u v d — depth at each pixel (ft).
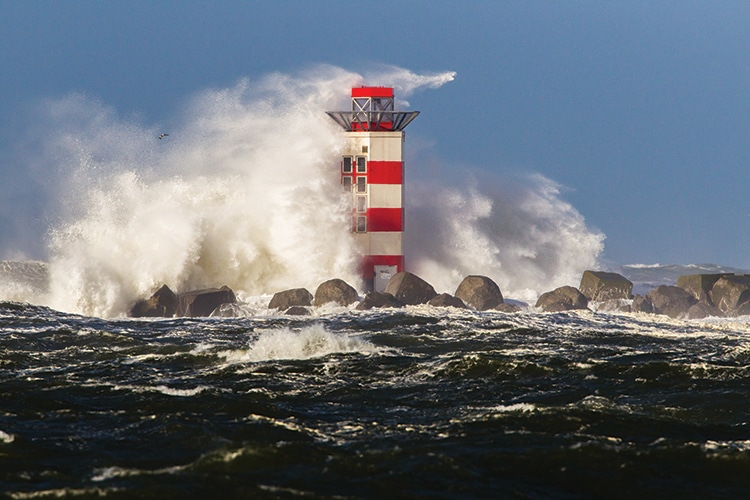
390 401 200.03
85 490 136.67
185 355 248.11
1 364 236.43
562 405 197.36
